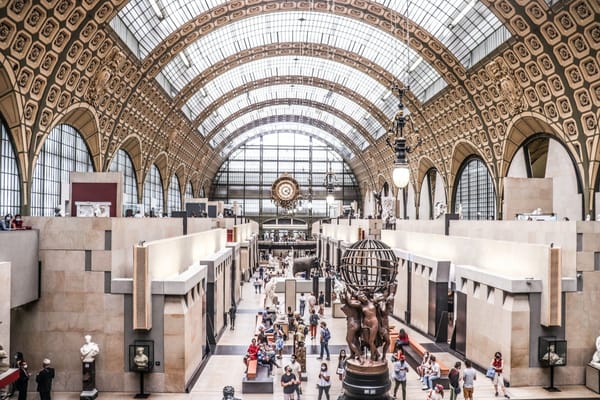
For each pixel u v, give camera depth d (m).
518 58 27.77
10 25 19.62
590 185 26.22
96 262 16.33
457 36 32.72
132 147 39.84
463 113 37.06
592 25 22.31
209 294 22.86
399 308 29.45
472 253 21.78
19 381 14.55
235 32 39.44
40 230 16.27
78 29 23.38
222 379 18.02
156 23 30.53
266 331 23.00
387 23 34.62
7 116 22.20
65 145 29.25
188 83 41.91
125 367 16.33
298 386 15.85
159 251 17.25
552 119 28.19
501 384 16.34
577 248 17.78
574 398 16.12
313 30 41.22
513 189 26.42
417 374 18.89
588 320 17.70
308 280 34.09
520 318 17.22
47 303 16.33
